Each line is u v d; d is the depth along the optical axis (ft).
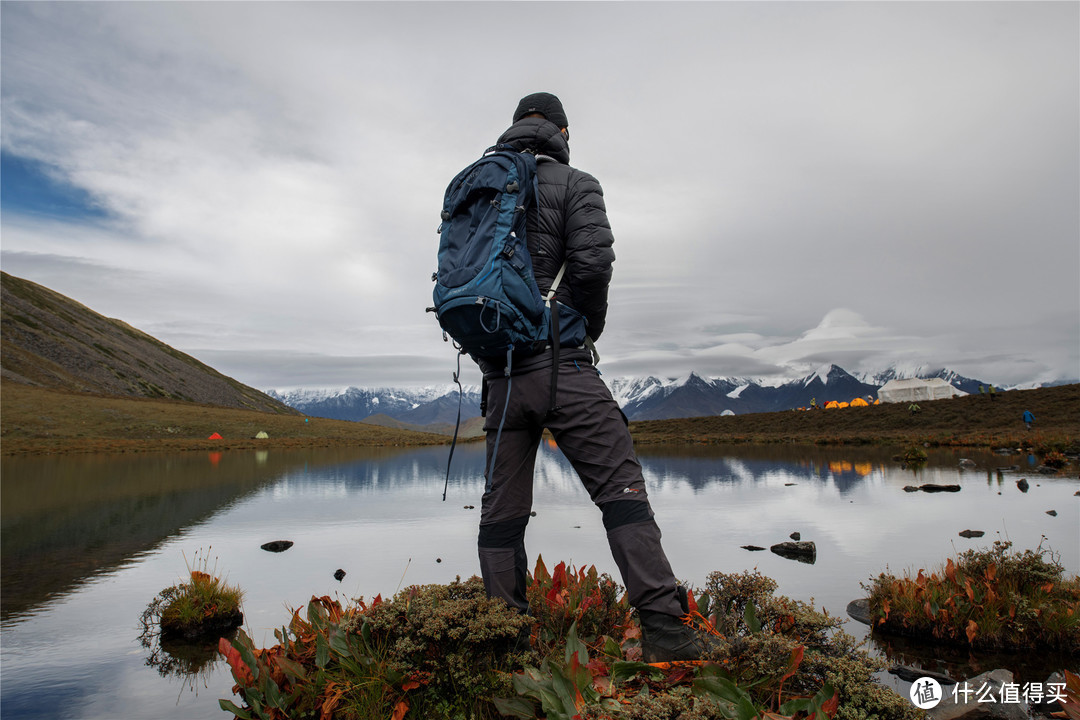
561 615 8.50
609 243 7.17
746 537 21.38
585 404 7.10
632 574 6.88
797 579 15.26
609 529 7.08
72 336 381.19
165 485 46.68
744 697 5.64
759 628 7.23
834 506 29.01
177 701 9.21
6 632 12.68
